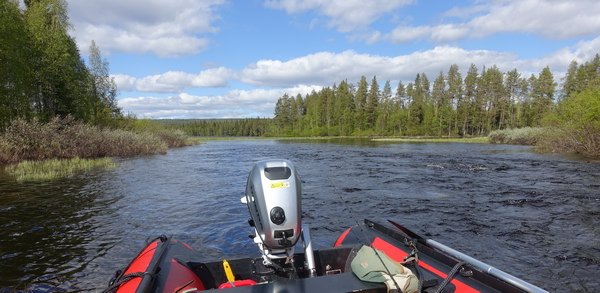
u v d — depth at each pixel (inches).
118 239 275.9
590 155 973.8
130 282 111.4
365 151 1270.9
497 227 302.5
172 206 386.9
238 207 381.4
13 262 229.0
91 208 376.8
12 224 315.6
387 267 103.6
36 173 616.1
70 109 1269.7
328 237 276.2
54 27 1209.4
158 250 134.1
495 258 233.9
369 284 101.6
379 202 400.2
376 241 151.2
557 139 1112.2
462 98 3297.2
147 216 345.1
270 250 111.2
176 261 128.6
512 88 3208.7
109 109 1567.4
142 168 732.7
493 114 3186.5
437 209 366.0
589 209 362.3
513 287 95.4
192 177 605.3
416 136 3277.6
